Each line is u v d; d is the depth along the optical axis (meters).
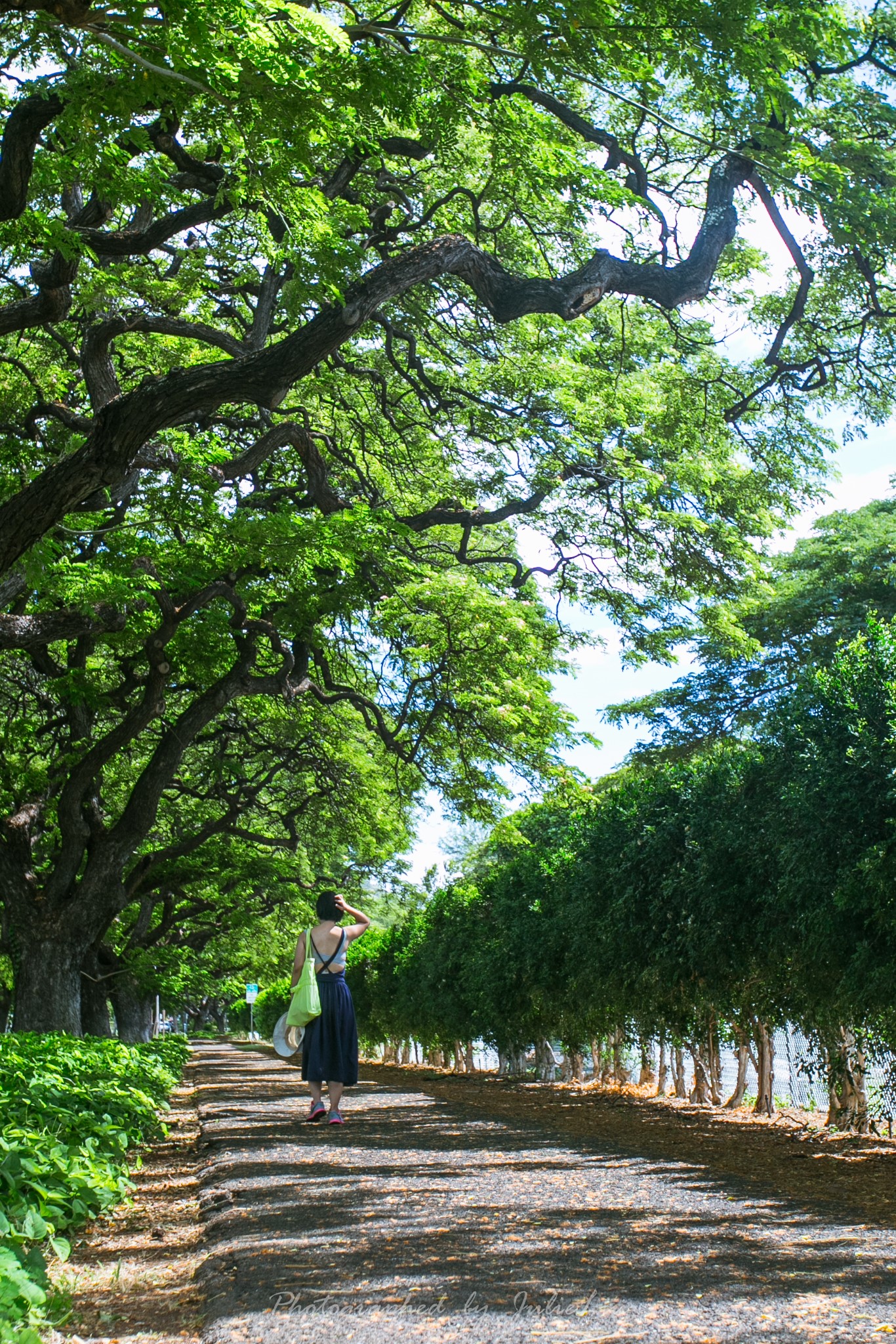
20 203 8.60
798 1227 4.86
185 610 15.53
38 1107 6.95
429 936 24.25
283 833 29.75
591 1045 18.73
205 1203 5.96
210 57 6.02
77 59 7.63
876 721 8.89
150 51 6.30
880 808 8.69
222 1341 3.14
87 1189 5.79
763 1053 12.80
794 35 8.60
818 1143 9.68
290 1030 10.12
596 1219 5.01
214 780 24.50
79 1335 3.48
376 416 18.50
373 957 30.53
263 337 12.45
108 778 25.33
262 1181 6.37
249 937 39.31
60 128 7.44
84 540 15.97
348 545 14.11
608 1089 17.17
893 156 11.55
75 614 11.82
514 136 9.45
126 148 9.93
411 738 18.27
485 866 35.03
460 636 16.36
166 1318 3.67
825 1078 10.89
